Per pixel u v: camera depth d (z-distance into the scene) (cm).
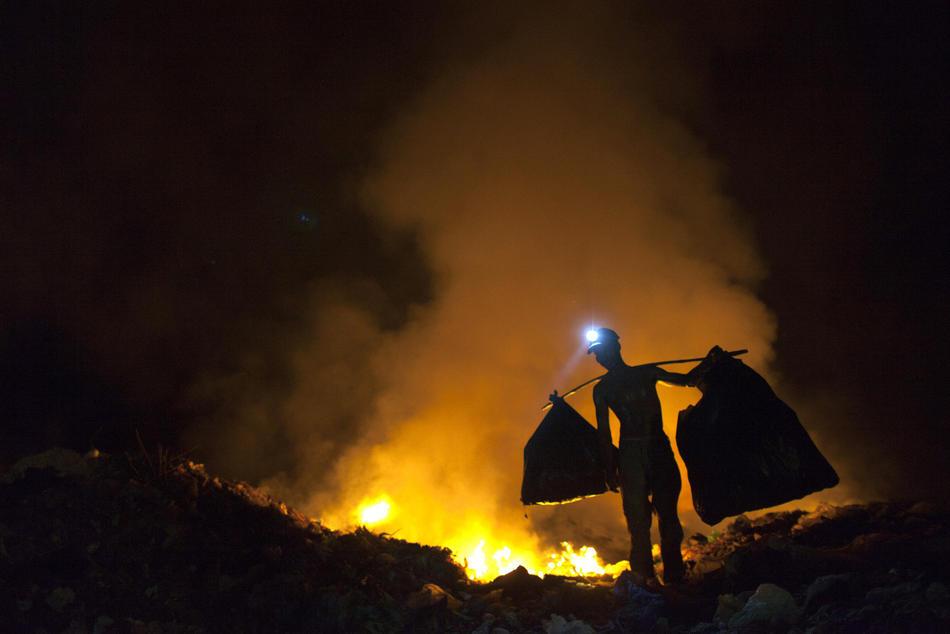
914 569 480
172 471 607
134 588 457
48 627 411
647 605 492
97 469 579
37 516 488
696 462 561
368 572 547
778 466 538
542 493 616
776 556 540
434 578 588
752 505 542
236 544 532
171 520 530
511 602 543
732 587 526
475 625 491
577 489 614
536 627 489
